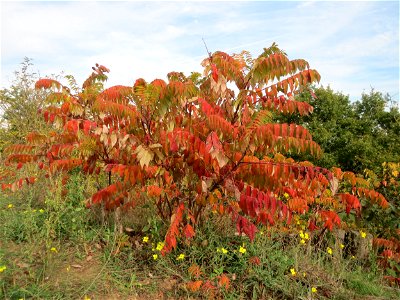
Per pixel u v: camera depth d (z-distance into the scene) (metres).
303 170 3.84
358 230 6.25
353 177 5.34
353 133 21.94
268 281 4.00
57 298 3.41
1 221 4.84
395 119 22.11
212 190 4.14
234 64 4.75
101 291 3.67
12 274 3.67
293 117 21.08
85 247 4.21
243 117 4.18
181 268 4.07
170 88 3.73
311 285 4.14
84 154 4.70
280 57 4.15
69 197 5.03
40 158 5.79
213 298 3.75
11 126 11.05
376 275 5.29
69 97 4.98
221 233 4.60
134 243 4.46
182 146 3.98
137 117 4.16
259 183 3.97
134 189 4.42
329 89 22.56
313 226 5.16
